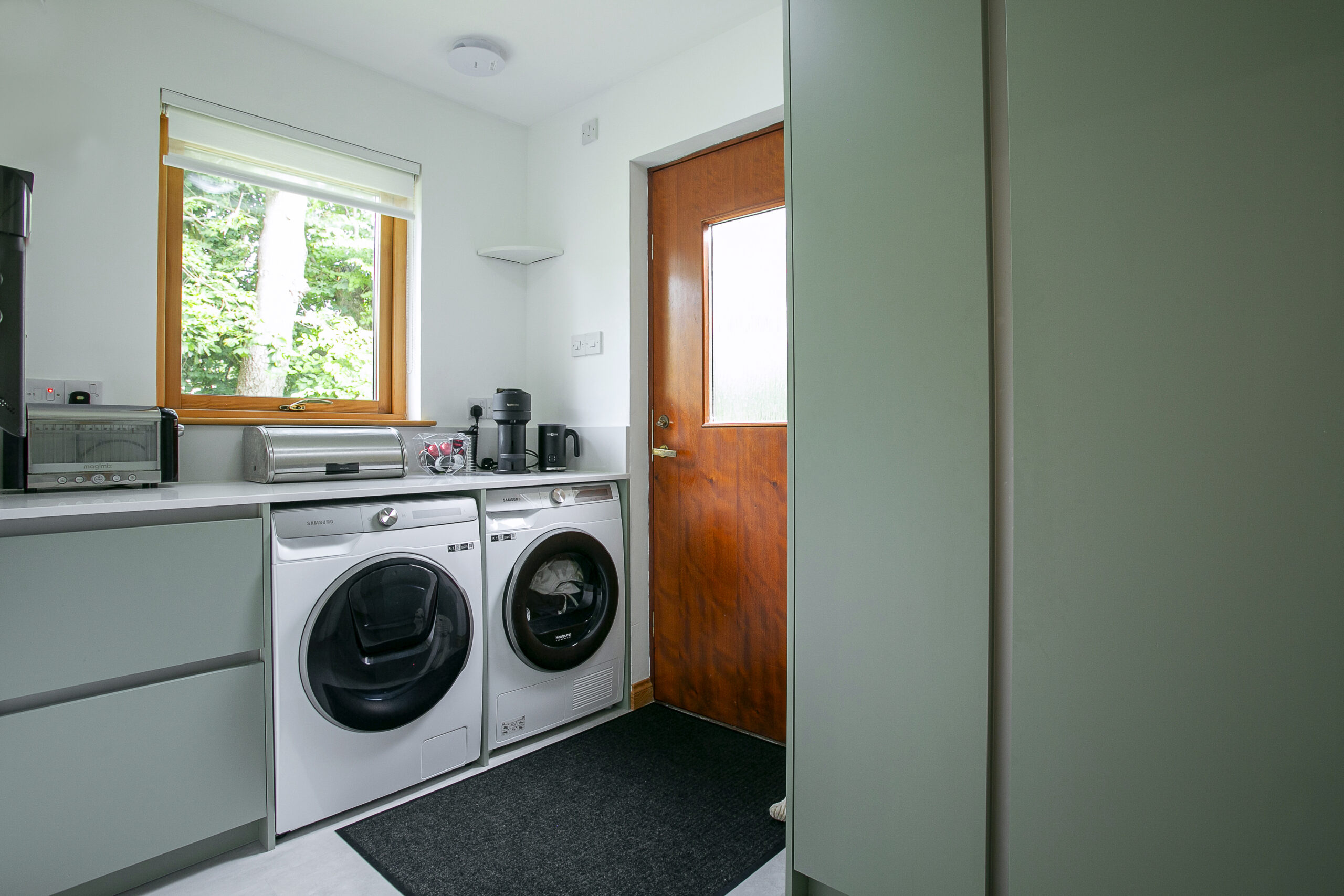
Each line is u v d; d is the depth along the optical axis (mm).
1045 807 1138
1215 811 991
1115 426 1065
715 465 2510
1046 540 1134
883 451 1320
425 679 1942
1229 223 970
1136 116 1041
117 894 1502
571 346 2859
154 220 2062
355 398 2613
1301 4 916
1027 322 1150
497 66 2420
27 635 1354
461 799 1933
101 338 1966
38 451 1690
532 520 2305
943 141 1242
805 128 1443
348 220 2594
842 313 1380
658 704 2701
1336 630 902
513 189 3000
